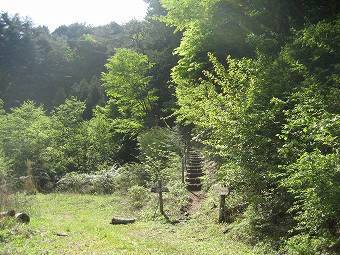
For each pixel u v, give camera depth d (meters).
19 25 81.00
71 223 10.88
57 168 27.28
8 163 23.55
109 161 28.98
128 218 11.73
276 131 8.57
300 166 5.58
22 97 69.69
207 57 16.38
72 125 30.38
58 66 76.38
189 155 19.28
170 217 11.38
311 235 6.52
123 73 30.52
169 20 18.05
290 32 13.49
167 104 29.31
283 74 9.48
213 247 7.75
